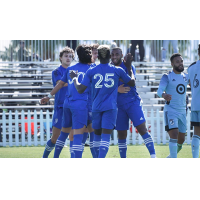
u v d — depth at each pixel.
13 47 60.00
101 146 20.52
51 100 54.88
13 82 58.56
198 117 23.14
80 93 21.02
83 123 21.80
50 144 25.34
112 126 20.75
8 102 55.62
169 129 23.31
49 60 59.69
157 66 60.97
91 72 20.72
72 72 21.59
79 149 21.53
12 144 43.69
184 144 42.06
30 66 59.78
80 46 22.45
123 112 23.70
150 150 22.73
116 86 20.88
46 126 44.41
